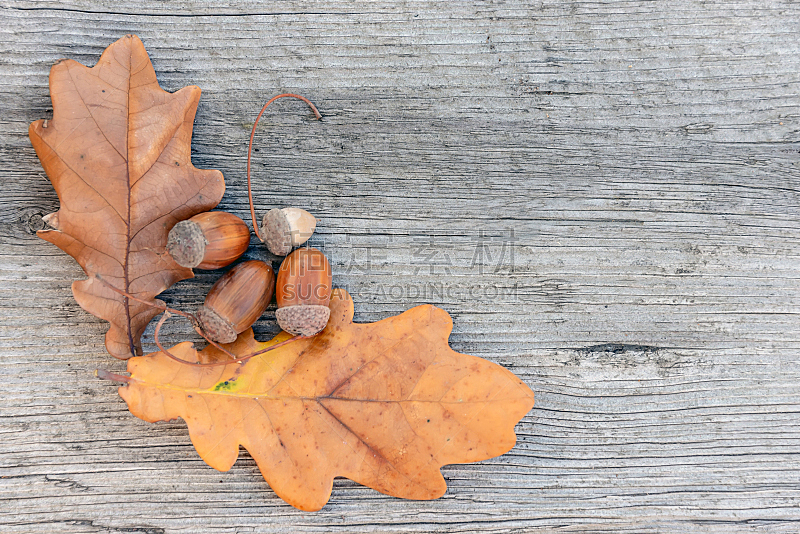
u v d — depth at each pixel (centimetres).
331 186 42
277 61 42
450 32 42
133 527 41
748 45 42
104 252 40
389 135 42
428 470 40
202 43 42
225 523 41
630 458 42
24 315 41
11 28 41
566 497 42
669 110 42
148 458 41
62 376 41
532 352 42
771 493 42
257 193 42
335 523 41
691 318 42
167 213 40
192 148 42
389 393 40
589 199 42
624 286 42
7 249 41
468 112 42
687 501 42
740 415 42
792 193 42
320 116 42
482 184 42
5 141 41
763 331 42
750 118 42
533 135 42
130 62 40
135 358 39
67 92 40
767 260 42
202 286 41
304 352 40
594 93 42
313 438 40
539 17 42
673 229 42
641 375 42
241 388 40
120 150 40
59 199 40
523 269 42
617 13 42
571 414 42
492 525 42
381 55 42
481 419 40
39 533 41
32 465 41
